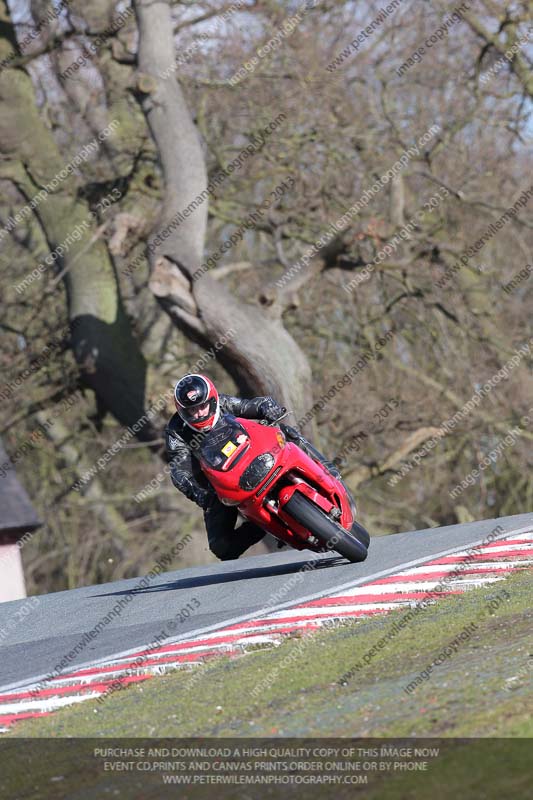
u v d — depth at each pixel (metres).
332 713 15.56
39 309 85.56
